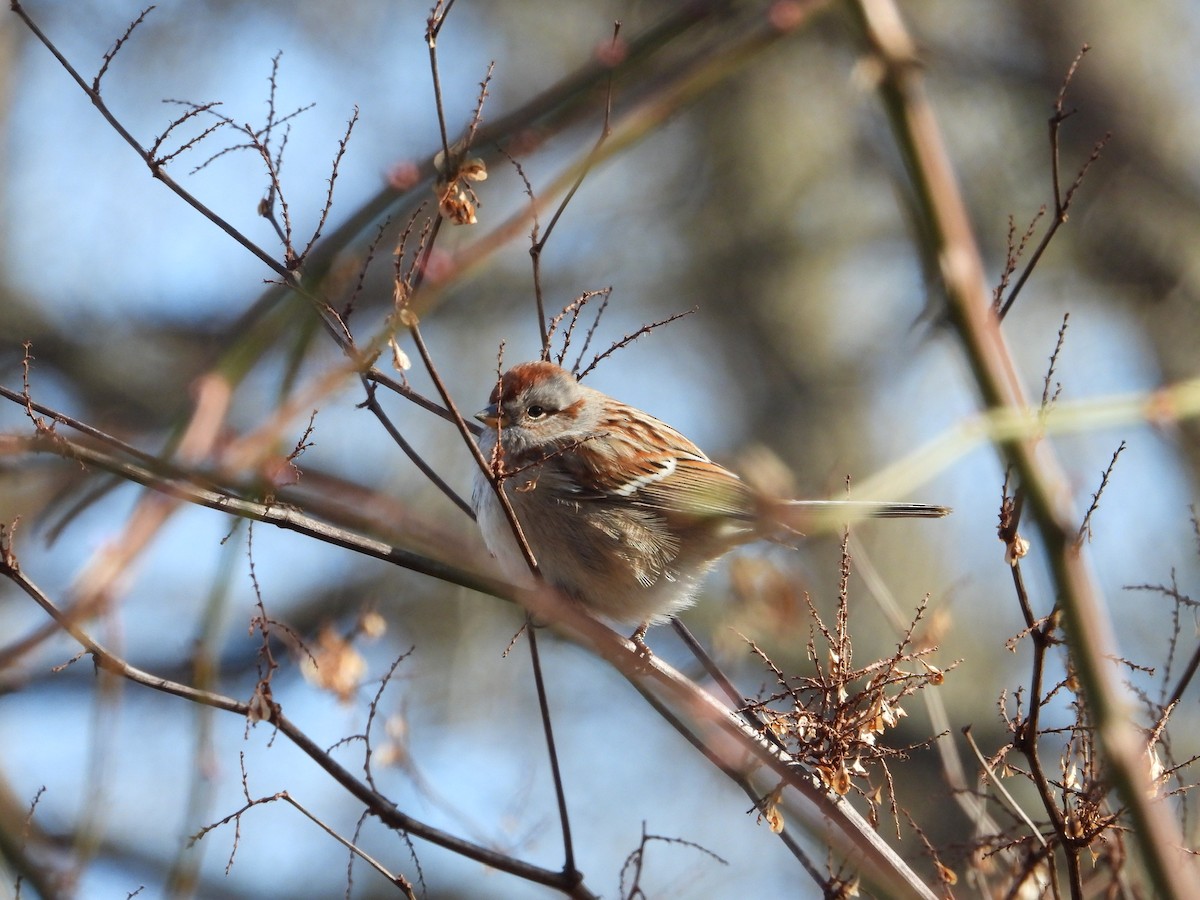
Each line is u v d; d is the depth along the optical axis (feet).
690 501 31.83
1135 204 64.69
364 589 58.34
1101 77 65.10
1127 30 65.82
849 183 71.97
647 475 32.04
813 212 72.13
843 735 22.39
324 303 19.56
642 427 33.04
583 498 31.89
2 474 22.16
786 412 69.31
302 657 26.48
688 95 16.65
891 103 14.38
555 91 17.13
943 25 65.57
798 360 70.33
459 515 57.31
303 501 17.08
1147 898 22.81
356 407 26.23
